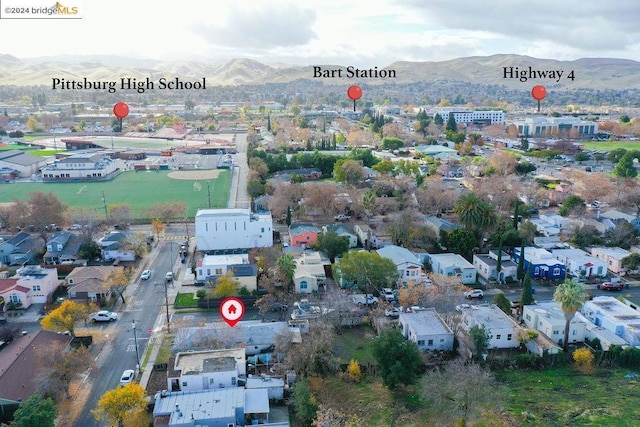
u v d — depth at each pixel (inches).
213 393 2763.3
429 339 3356.3
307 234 5177.2
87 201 7140.8
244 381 2915.8
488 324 3481.8
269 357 3228.3
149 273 4586.6
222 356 3073.3
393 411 2787.9
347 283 4261.8
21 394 2696.9
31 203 5772.6
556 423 2687.0
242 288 4133.9
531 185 7313.0
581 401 2891.2
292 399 2849.4
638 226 5590.6
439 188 6673.2
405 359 2920.8
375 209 6432.1
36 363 2925.7
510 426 2652.6
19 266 4771.2
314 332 3312.0
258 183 7234.3
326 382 3065.9
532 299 3878.0
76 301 3966.5
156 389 2933.1
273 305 3929.6
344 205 6446.9
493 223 5113.2
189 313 3922.2
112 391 2600.9
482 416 2723.9
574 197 6112.2
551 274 4539.9
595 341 3425.2
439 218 5905.5
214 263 4478.3
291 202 6417.3
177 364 2982.3
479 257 4776.1
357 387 3021.7
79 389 2960.1
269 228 5191.9
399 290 4060.0
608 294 4239.7
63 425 2650.1
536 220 5969.5
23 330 3590.1
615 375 3169.3
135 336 3489.2
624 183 7032.5
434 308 3789.4
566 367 3265.3
